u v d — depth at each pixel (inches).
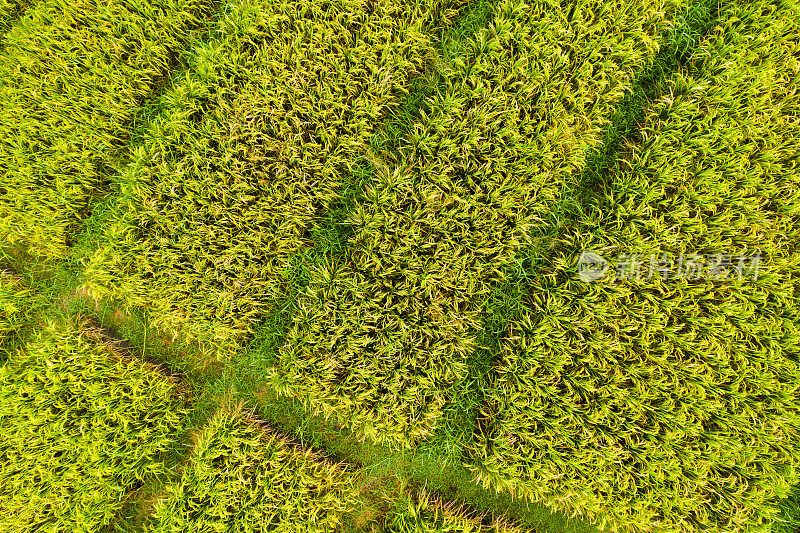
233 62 122.2
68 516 122.0
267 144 121.9
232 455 120.6
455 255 118.5
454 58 122.7
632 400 115.5
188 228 123.7
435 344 118.8
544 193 119.6
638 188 118.3
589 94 121.6
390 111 126.5
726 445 115.3
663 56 126.6
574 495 118.8
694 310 116.6
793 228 120.2
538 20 120.8
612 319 118.2
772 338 117.3
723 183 114.1
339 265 125.2
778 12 117.6
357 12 122.1
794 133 119.4
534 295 122.6
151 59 127.2
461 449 124.8
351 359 120.8
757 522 117.0
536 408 116.7
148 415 124.9
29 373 121.1
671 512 117.1
